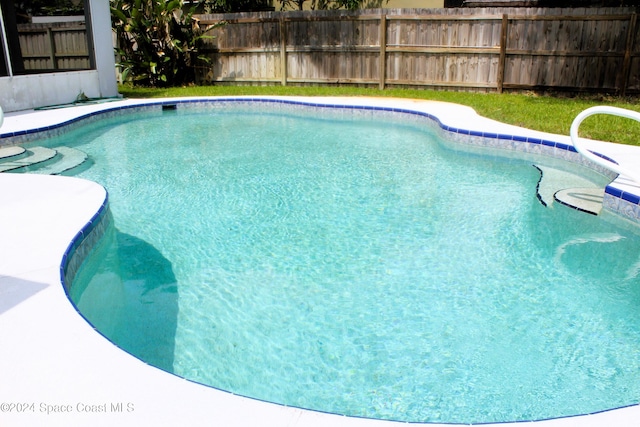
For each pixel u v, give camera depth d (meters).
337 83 11.98
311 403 2.30
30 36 10.27
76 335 2.23
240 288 3.33
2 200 3.90
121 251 3.87
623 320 2.95
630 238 4.11
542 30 10.25
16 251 3.03
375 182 5.55
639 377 2.46
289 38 11.98
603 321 2.94
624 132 6.70
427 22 10.95
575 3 12.13
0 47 8.79
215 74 12.79
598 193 5.05
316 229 4.29
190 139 7.69
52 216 3.58
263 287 3.34
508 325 2.90
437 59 11.13
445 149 7.11
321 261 3.70
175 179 5.65
